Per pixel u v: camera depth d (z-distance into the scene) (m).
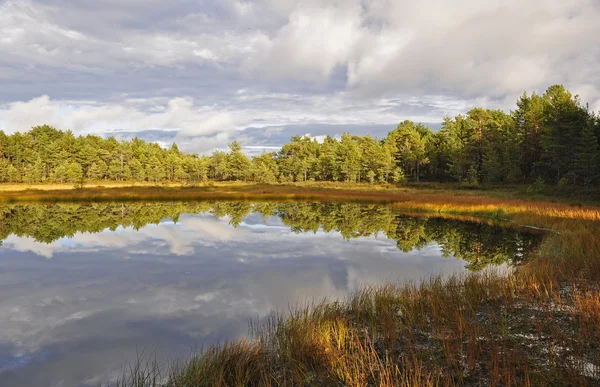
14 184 81.44
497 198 40.47
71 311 9.91
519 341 6.41
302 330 7.08
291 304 10.11
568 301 8.27
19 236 21.95
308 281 12.58
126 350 7.48
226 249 18.31
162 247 18.78
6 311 9.95
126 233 22.98
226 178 112.50
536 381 5.08
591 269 10.46
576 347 6.01
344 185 78.62
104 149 110.75
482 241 19.98
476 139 73.19
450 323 7.36
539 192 44.44
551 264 11.23
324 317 7.91
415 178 87.69
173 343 7.78
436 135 94.50
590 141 41.88
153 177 97.38
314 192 57.34
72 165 89.62
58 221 28.30
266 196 51.09
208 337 8.02
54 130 133.88
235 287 11.99
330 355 6.19
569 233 17.17
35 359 7.15
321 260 15.85
